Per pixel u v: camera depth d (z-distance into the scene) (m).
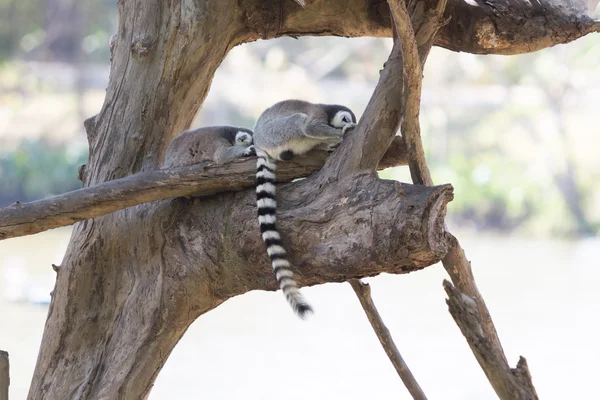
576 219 42.22
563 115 46.84
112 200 9.77
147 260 10.46
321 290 32.00
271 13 11.30
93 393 10.38
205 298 10.27
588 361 22.30
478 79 50.66
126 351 10.41
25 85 54.47
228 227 9.86
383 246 8.26
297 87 50.28
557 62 47.16
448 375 21.61
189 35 10.91
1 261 32.69
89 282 10.77
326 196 9.08
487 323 9.86
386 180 8.67
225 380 21.09
